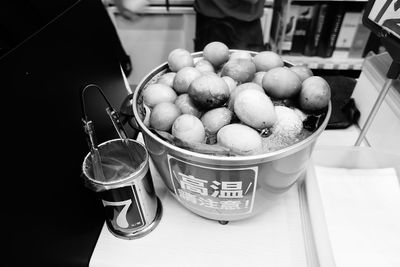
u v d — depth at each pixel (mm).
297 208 549
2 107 349
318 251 441
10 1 404
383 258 478
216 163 364
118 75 700
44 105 424
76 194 483
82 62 528
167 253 484
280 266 464
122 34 1793
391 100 620
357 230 516
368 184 592
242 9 1259
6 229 345
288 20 1386
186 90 477
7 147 354
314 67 1465
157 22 1739
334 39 1416
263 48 1341
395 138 614
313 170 571
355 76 1532
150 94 467
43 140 419
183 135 391
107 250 493
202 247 491
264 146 398
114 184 425
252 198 428
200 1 1292
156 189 588
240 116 408
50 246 413
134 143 500
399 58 480
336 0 1293
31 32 424
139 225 500
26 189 381
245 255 479
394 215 540
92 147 436
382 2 496
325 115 433
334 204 558
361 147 629
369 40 1406
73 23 502
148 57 1908
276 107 432
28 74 393
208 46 552
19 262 360
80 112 511
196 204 463
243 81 492
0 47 378
